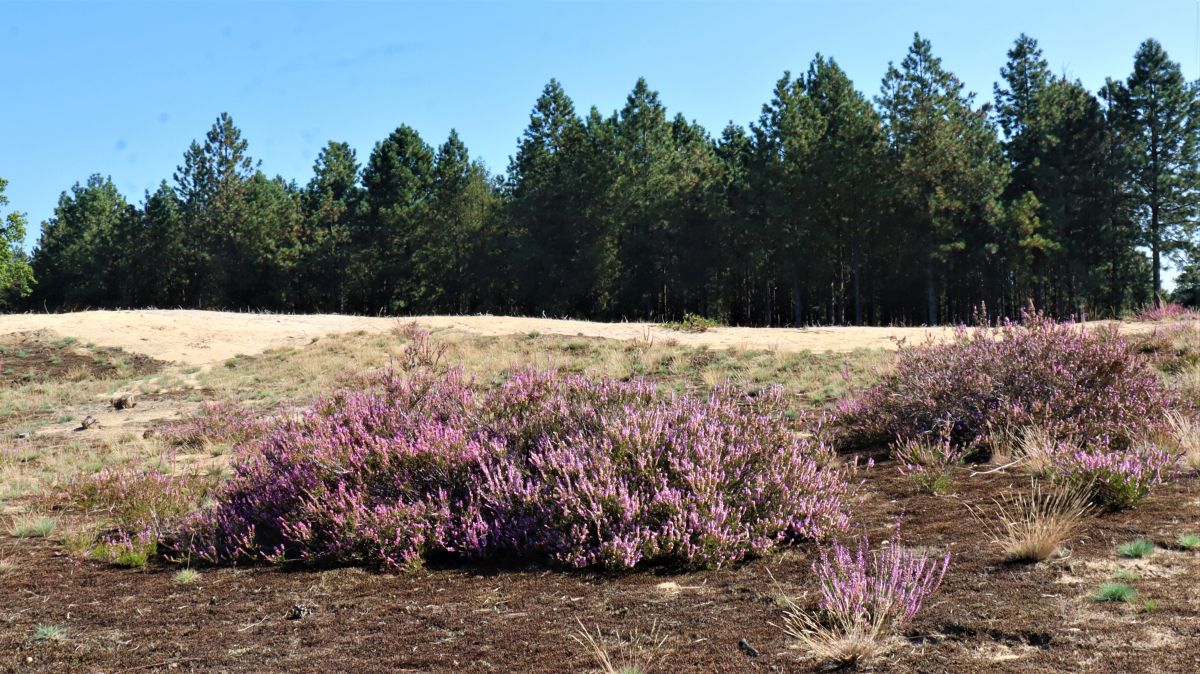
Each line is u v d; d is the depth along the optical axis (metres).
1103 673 3.19
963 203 48.59
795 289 52.38
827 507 5.90
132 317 25.08
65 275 83.44
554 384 7.83
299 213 72.62
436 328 23.58
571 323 24.77
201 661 4.23
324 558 6.31
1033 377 8.52
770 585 4.83
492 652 4.06
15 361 21.25
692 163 60.28
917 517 6.01
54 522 7.88
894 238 51.69
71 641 4.68
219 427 13.19
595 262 56.97
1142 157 53.16
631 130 58.62
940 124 47.50
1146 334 14.62
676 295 63.47
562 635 4.24
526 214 59.72
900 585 4.34
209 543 6.60
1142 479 5.80
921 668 3.43
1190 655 3.26
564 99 62.62
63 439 14.07
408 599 5.13
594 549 5.62
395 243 67.25
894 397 9.41
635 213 58.12
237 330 24.25
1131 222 54.69
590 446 6.49
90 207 92.12
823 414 11.12
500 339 21.62
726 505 5.93
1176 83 53.50
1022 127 58.81
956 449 8.07
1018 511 5.74
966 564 4.77
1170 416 7.76
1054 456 6.69
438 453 6.78
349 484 6.90
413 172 72.00
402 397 8.28
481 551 5.95
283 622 4.82
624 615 4.50
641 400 7.51
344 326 25.00
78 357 21.52
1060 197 53.28
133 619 5.06
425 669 3.90
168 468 10.44
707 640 3.99
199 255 69.06
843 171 49.25
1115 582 4.23
